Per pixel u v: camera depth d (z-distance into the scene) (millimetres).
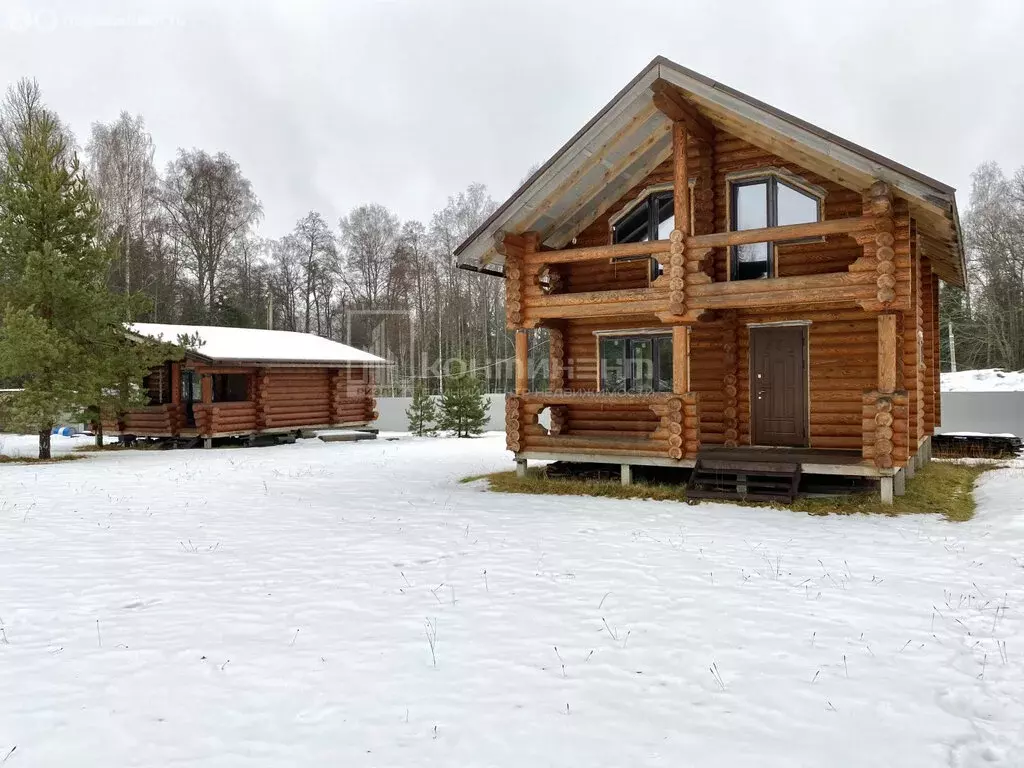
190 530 9625
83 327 18266
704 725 4152
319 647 5371
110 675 4859
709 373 14250
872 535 9125
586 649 5324
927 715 4266
